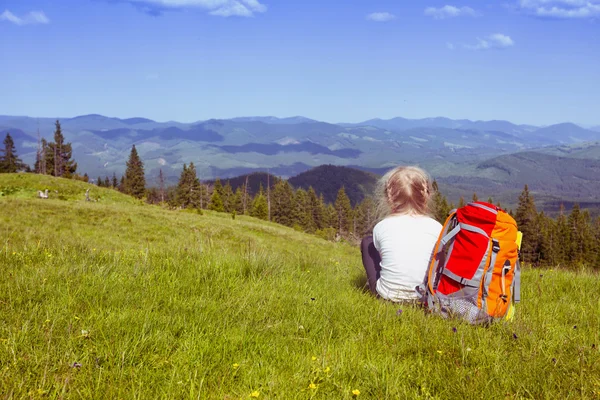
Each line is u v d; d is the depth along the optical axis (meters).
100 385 2.72
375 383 2.86
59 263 5.66
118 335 3.40
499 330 3.86
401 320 4.07
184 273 5.47
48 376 2.74
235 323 3.92
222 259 6.20
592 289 6.09
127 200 55.62
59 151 107.75
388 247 4.61
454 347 3.50
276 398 2.66
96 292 4.39
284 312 4.34
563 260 89.44
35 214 28.62
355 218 136.25
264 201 135.00
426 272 4.47
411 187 4.70
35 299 4.09
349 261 9.96
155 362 3.09
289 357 3.29
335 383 2.87
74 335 3.34
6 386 2.58
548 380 2.90
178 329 3.65
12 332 3.26
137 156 114.81
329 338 3.69
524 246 91.00
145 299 4.29
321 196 154.88
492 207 4.04
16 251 6.30
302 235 50.78
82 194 51.44
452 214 4.24
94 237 25.58
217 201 113.75
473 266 3.93
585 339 3.75
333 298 4.98
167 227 32.69
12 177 51.16
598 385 2.83
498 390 2.79
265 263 6.29
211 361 3.15
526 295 5.68
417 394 2.76
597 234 104.69
